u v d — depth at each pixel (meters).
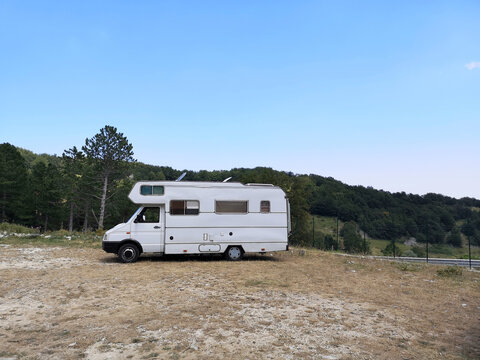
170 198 13.24
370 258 16.17
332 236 51.25
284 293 8.52
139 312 6.70
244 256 15.35
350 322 6.49
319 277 10.83
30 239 19.23
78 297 7.78
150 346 5.11
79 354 4.82
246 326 6.05
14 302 7.38
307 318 6.62
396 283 10.42
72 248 16.33
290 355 4.93
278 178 48.84
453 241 43.34
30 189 49.62
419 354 5.14
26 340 5.32
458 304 8.15
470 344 5.61
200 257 14.56
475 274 12.77
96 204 44.47
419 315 7.16
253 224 13.84
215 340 5.38
